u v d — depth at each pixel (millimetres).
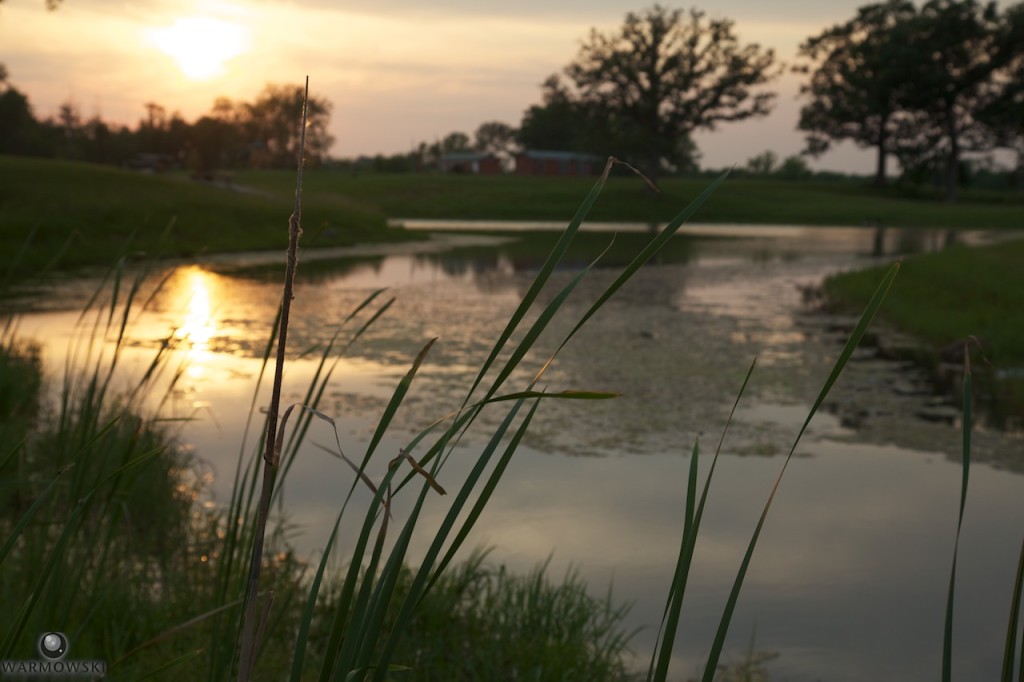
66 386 3465
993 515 5723
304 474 6156
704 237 41469
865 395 8977
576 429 7523
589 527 5301
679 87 62688
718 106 63969
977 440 7414
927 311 14250
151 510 4613
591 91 64625
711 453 6938
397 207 56719
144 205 27844
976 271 18656
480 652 3473
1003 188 103625
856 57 73500
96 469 4293
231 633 1916
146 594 3514
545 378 9453
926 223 55594
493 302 16250
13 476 4105
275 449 952
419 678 3287
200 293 16969
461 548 4875
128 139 99312
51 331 11594
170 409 7508
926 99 70188
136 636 3162
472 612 3873
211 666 2000
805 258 28844
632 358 10727
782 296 17891
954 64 70438
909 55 67375
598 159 96500
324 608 3855
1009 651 1135
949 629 1103
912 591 4586
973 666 3822
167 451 5555
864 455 6996
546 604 3926
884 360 10891
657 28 62156
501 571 4289
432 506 5598
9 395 6453
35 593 1367
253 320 13430
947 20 67938
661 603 4367
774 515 5633
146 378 2104
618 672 3682
